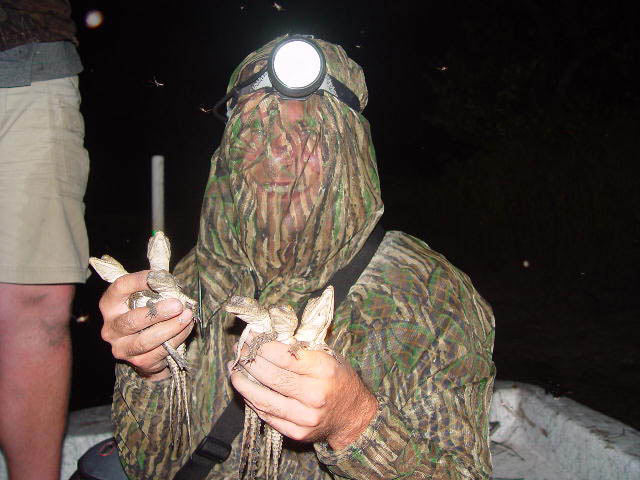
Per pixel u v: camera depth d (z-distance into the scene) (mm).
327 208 1828
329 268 1899
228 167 1918
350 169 1865
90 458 2361
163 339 1659
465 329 1879
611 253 9039
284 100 1817
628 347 6945
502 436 3250
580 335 7379
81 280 2514
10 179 2383
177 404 1938
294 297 1883
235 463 1961
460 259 10609
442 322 1865
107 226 13352
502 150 10641
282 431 1548
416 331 1846
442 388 1807
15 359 2369
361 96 2043
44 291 2416
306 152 1804
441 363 1827
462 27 11539
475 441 1800
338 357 1614
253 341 1510
